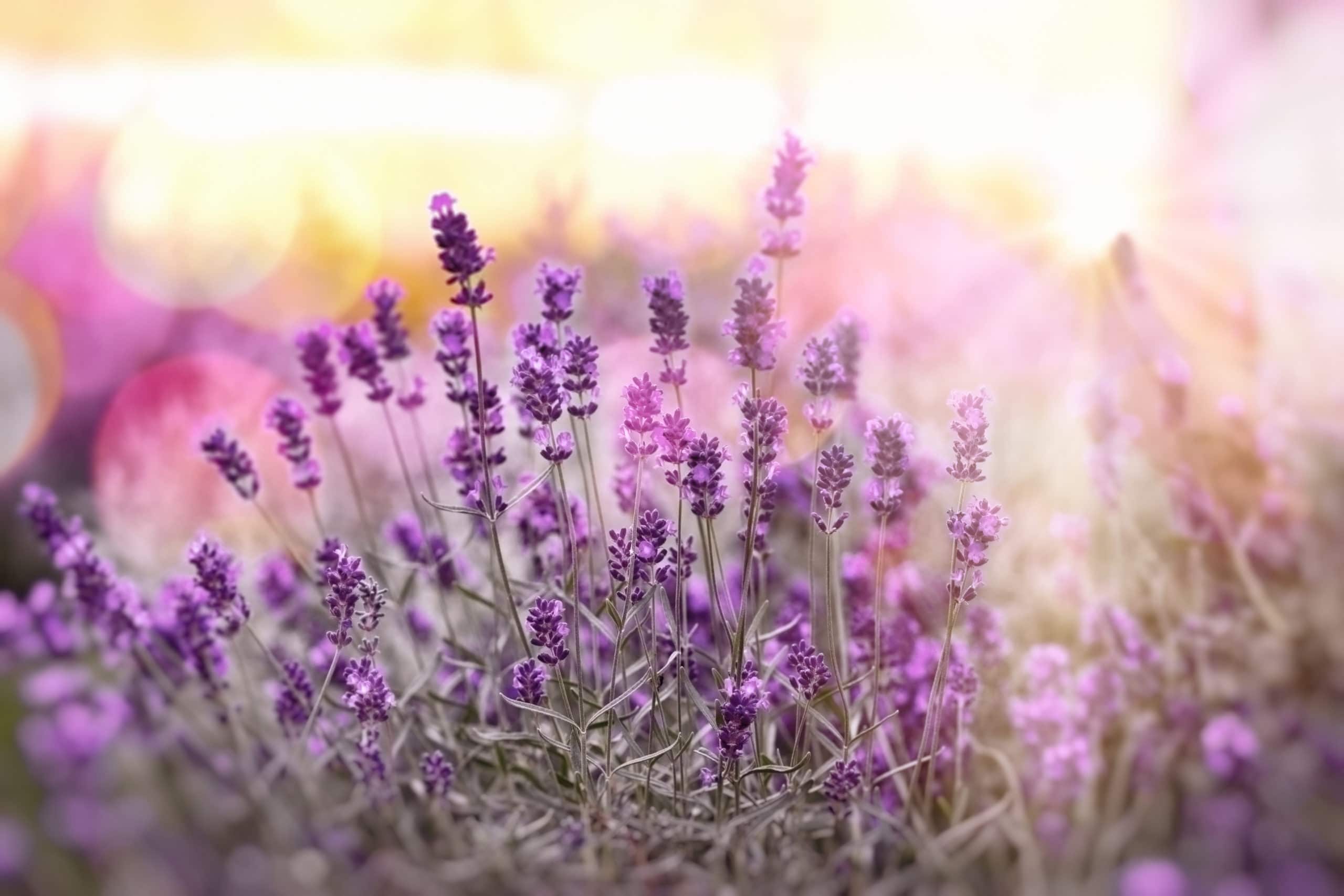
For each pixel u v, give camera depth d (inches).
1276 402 34.8
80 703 29.0
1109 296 39.8
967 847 28.2
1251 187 50.9
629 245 50.2
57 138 53.2
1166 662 30.2
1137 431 34.2
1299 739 28.4
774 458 28.4
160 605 31.2
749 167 47.8
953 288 45.9
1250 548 32.1
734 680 28.0
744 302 28.2
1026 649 32.4
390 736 29.8
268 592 32.2
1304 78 52.2
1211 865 27.0
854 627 30.5
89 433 40.1
